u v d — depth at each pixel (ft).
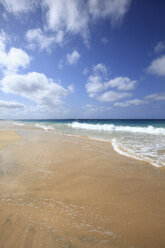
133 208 8.18
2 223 6.69
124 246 5.59
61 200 8.91
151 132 49.49
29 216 7.27
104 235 6.15
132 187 10.79
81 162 16.71
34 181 11.53
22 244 5.56
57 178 12.22
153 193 9.87
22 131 54.90
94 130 59.06
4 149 22.82
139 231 6.42
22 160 17.11
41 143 28.37
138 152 20.83
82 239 5.91
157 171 13.96
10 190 9.96
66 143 28.50
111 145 26.63
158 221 7.09
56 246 5.50
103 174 13.26
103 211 7.88
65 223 6.86
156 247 5.55
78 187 10.73
